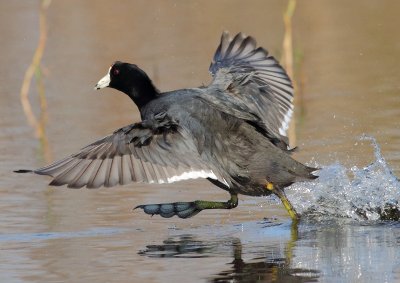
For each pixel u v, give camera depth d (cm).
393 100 1706
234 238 1039
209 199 1225
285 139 1127
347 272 880
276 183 1032
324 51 2058
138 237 1052
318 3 2452
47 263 951
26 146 1538
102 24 2297
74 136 1584
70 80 1961
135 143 975
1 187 1309
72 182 918
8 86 1944
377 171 1204
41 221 1132
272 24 2241
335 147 1444
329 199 1163
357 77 1877
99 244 1024
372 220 1112
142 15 2362
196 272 898
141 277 885
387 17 2289
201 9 2411
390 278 855
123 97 1888
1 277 903
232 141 1035
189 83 1802
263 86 1136
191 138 1018
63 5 2442
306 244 1000
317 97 1769
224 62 1194
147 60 2008
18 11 2362
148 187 1304
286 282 857
